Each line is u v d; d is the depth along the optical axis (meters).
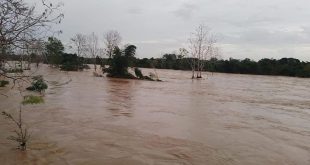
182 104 22.22
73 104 19.36
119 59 48.62
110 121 14.99
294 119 18.33
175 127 14.48
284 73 92.62
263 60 98.44
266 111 21.08
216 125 15.45
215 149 11.37
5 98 20.19
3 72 7.50
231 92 34.16
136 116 16.59
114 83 37.84
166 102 22.81
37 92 23.72
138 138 12.30
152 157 10.20
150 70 90.12
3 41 6.91
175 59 106.75
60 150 10.38
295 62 96.12
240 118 17.73
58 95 23.25
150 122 15.26
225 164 9.88
